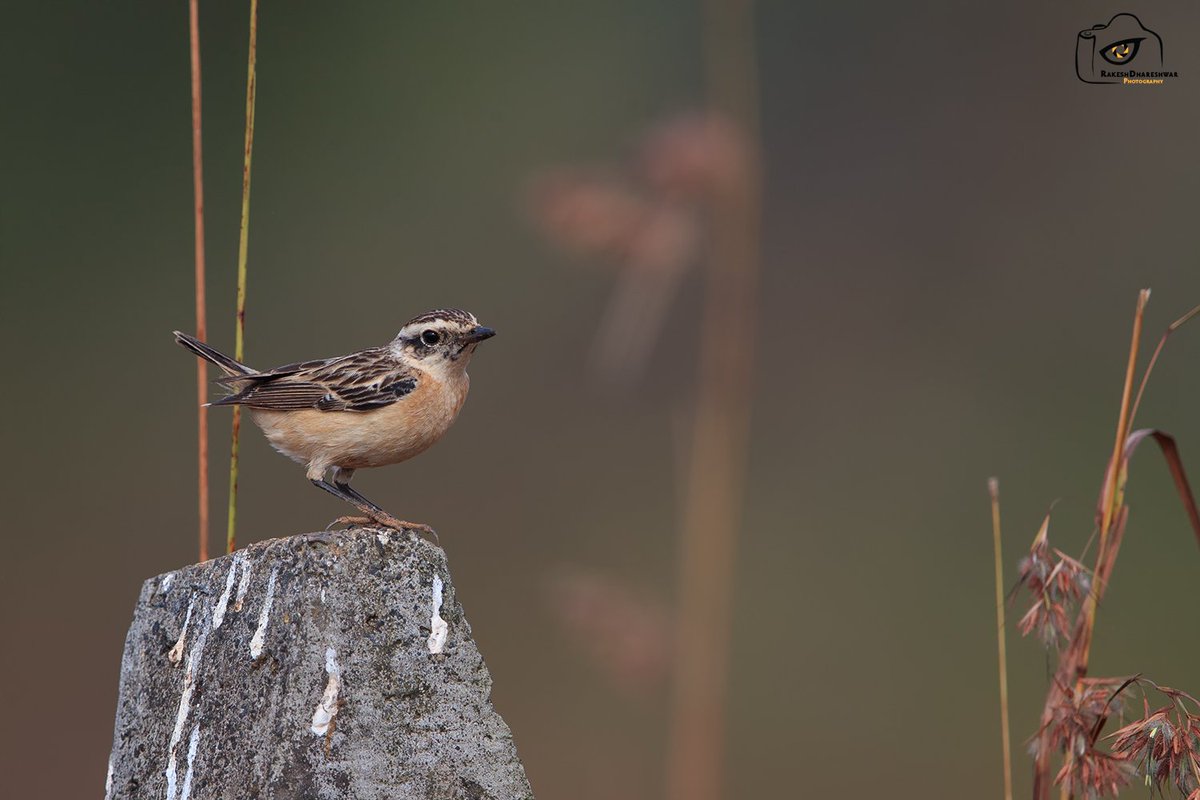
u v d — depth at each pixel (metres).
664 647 8.53
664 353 16.25
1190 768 5.93
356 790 5.24
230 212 20.14
